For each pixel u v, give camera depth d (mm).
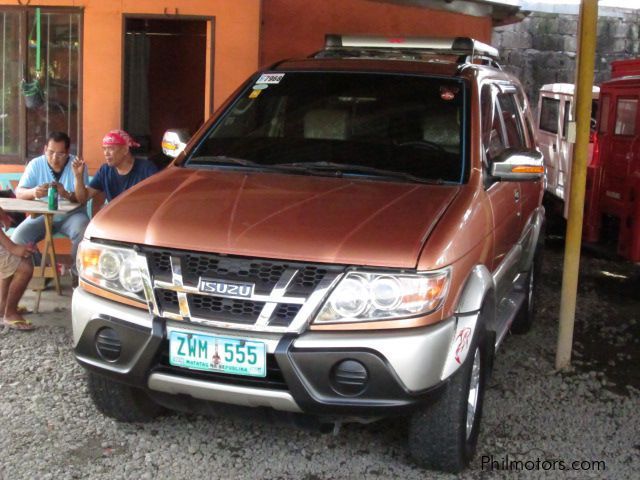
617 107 8609
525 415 4859
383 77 4898
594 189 9117
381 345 3473
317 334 3514
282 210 3836
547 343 6305
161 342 3672
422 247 3562
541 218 6355
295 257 3529
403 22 8312
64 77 7293
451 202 3996
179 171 4535
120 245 3812
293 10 7625
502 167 4375
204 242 3645
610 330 6770
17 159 7387
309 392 3506
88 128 7281
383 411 3529
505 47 14438
